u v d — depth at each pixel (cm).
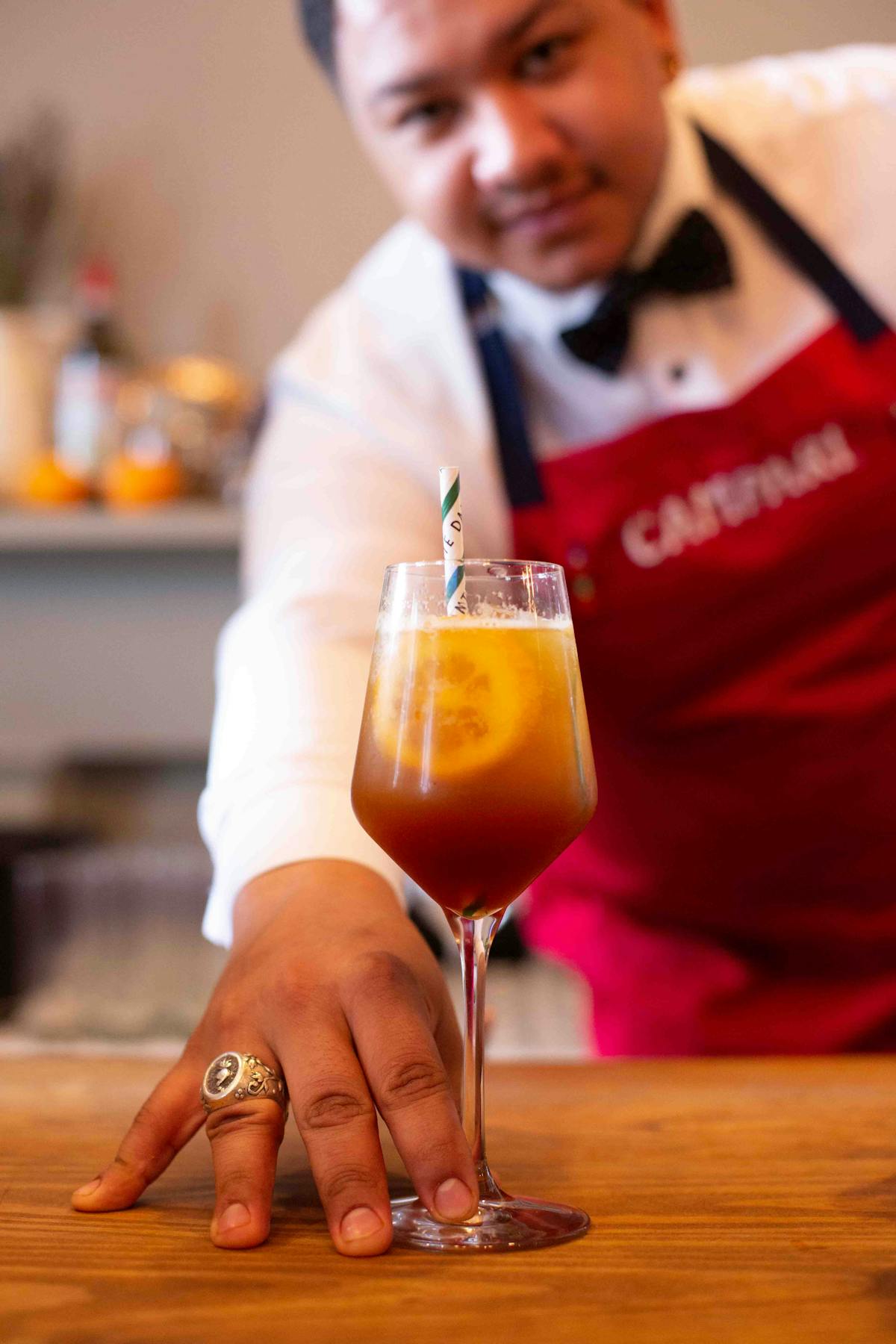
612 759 156
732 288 141
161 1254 73
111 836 315
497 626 75
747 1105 101
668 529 148
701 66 312
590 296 144
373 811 77
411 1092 77
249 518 155
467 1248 73
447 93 123
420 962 85
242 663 115
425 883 78
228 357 321
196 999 235
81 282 320
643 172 130
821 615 150
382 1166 76
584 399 151
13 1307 66
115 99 320
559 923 174
